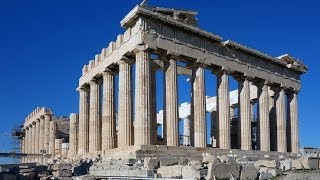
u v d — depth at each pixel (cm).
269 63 6625
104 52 5962
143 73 4881
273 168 3462
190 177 3016
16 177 3881
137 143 4794
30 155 7938
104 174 3841
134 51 5019
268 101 6594
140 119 4812
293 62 7006
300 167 3672
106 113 5788
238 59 6059
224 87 5794
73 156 6638
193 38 5481
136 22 5047
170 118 5144
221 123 5759
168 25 5188
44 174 4044
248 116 6122
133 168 3516
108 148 5684
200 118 5441
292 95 7094
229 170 3075
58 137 9188
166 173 3225
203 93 5491
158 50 5103
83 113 6700
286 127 6988
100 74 6084
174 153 4788
